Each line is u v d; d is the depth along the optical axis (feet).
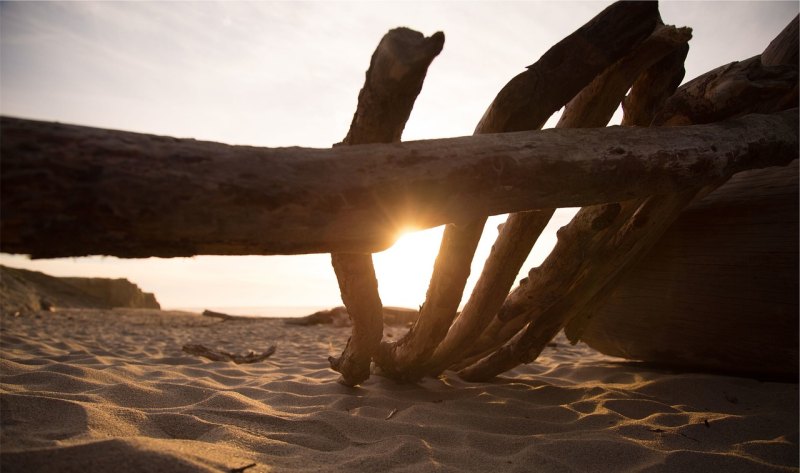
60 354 14.56
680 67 7.32
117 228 3.79
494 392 11.46
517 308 10.57
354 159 4.66
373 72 5.07
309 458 6.56
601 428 8.77
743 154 6.71
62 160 3.66
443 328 9.78
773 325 10.68
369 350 10.16
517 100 6.03
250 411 8.42
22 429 6.21
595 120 7.36
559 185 5.31
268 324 39.42
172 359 15.55
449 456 7.14
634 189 5.82
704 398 10.94
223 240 4.21
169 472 4.80
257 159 4.33
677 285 12.00
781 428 8.81
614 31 5.87
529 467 6.82
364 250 4.96
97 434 6.28
